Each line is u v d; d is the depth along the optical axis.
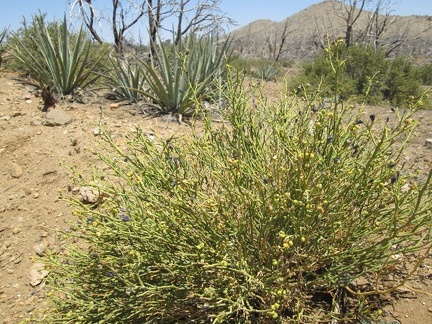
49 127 4.56
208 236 2.00
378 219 2.11
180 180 2.05
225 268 1.79
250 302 2.08
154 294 1.94
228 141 2.45
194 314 2.00
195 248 1.97
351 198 1.99
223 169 2.24
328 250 1.96
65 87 5.67
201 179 2.35
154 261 1.97
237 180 2.02
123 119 4.98
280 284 1.84
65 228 3.34
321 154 2.03
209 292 1.80
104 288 2.21
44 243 3.24
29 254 3.21
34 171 3.90
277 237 2.02
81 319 2.07
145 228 1.92
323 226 2.06
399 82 8.30
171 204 2.03
